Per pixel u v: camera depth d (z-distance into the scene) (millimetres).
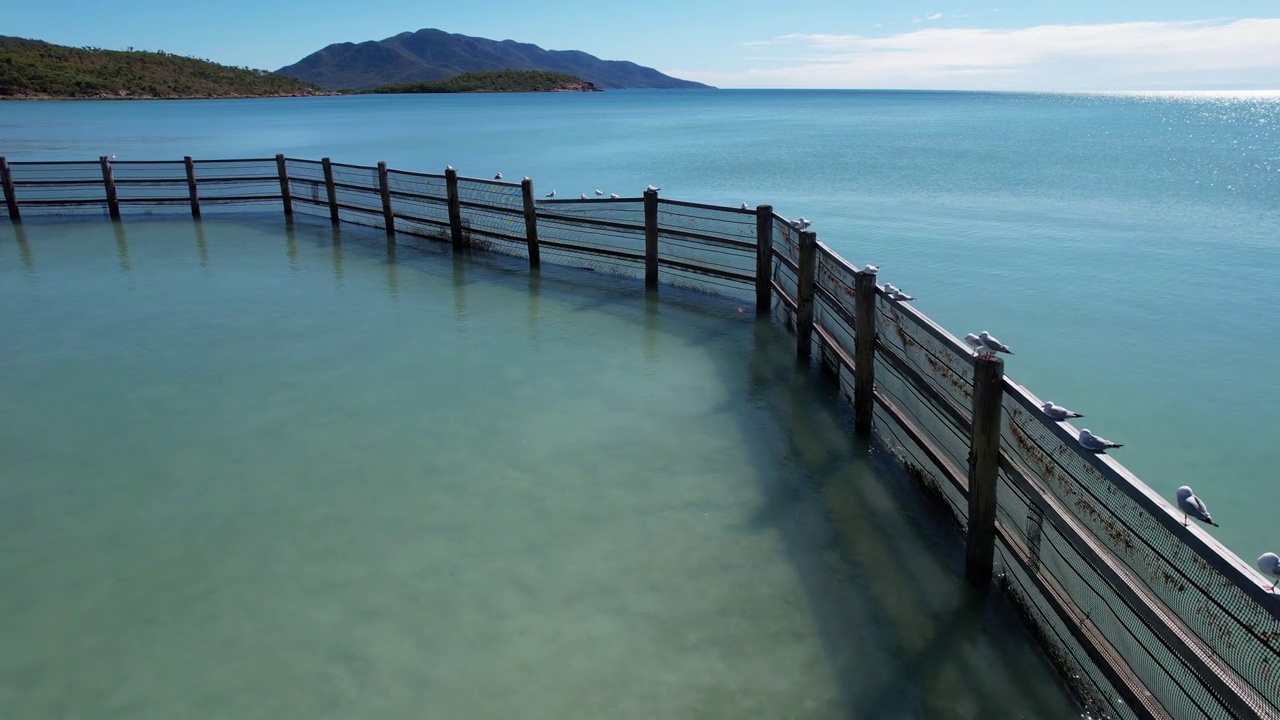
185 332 10789
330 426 7855
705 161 40312
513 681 4535
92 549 5820
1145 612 3635
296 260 15039
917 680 4547
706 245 12422
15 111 114625
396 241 16734
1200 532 3309
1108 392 9969
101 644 4855
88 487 6695
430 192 16281
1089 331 12234
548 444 7465
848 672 4613
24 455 7266
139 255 15430
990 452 5066
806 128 72562
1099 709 4113
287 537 5965
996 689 4473
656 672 4609
